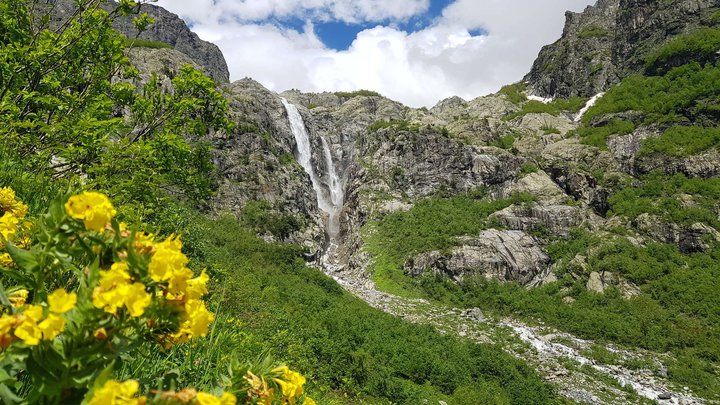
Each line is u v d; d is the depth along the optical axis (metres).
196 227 11.30
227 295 10.20
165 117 7.91
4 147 4.73
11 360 1.11
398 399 14.38
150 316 1.17
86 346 1.15
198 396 1.07
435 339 22.58
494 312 31.91
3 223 1.83
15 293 1.48
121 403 0.99
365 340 18.70
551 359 23.75
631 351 25.64
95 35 6.96
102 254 1.25
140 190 5.49
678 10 67.06
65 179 5.14
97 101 6.93
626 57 73.00
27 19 6.56
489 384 19.05
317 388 9.58
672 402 19.98
